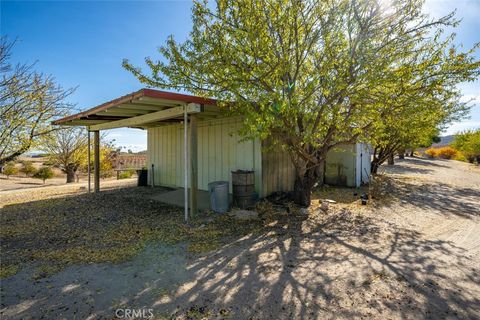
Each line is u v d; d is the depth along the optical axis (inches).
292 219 206.4
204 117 298.0
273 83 179.0
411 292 101.3
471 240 161.3
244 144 280.2
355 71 174.1
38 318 87.4
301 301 95.9
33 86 373.7
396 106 187.2
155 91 169.5
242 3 163.6
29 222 205.5
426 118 227.9
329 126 204.7
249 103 177.8
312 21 176.6
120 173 746.8
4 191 371.9
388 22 177.3
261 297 98.9
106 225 196.2
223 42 174.4
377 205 253.9
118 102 196.1
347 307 91.9
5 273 119.9
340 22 175.9
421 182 407.2
